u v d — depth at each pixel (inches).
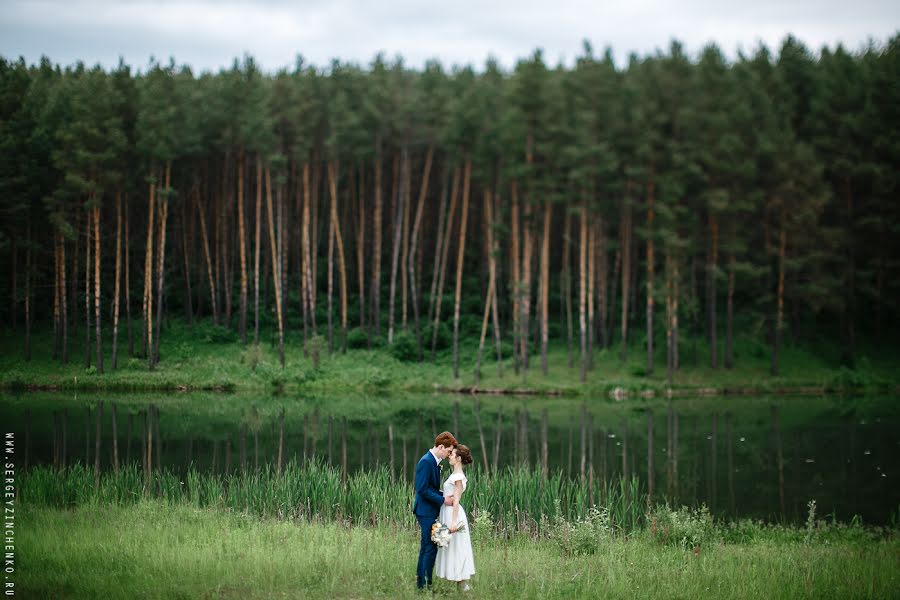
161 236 2185.0
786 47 2770.7
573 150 2016.5
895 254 2356.1
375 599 366.3
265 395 1996.8
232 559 428.8
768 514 735.7
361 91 2443.4
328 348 2340.1
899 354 2317.9
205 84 2613.2
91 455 1021.2
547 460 1057.5
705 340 2337.6
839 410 1674.5
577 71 2235.5
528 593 385.1
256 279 2266.2
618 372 2169.0
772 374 2143.2
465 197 2223.2
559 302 2714.1
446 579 394.0
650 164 2140.7
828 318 2495.1
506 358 2342.5
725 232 2159.2
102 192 2022.6
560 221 2847.0
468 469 821.2
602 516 572.7
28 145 2164.1
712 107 2194.9
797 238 2138.3
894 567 474.3
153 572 402.9
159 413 1552.7
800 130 2566.4
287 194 2561.5
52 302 2422.5
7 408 1576.0
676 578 428.5
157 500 637.3
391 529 553.9
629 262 2388.0
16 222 2145.7
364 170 2763.3
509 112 2124.8
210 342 2327.8
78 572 402.3
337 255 2787.9
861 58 2753.4
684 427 1413.6
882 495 826.8
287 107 2369.6
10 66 2400.3
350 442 1213.7
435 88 2436.0
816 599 397.1
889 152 2313.0
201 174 2669.8
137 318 2493.8
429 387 2130.9
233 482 760.3
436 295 2689.5
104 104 2059.5
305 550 456.1
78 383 2000.5
